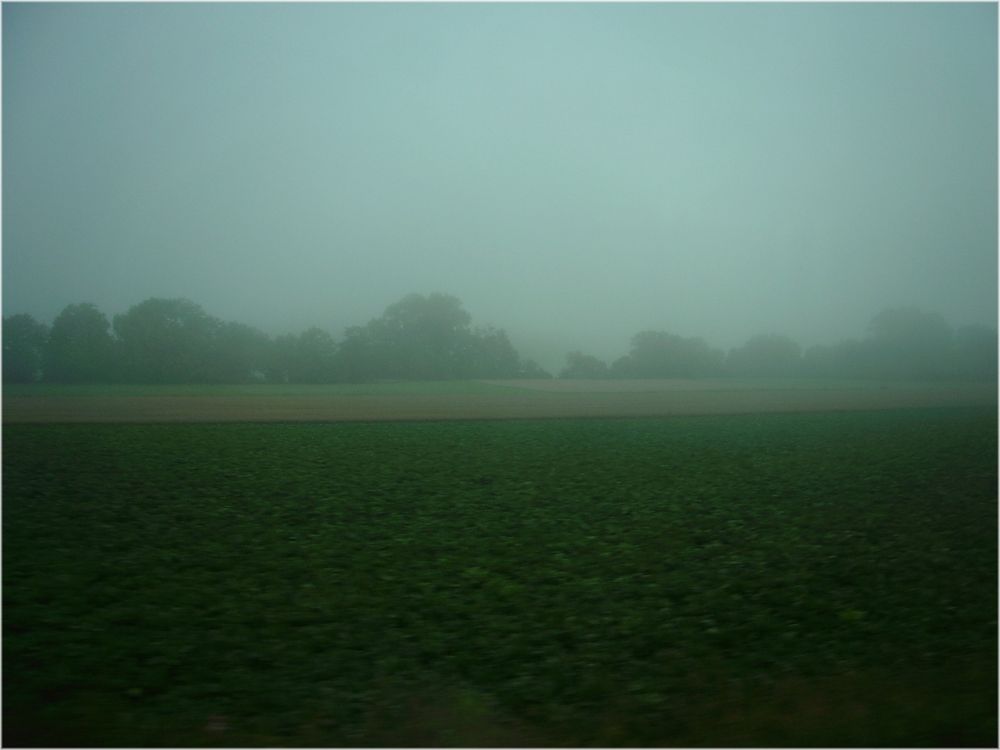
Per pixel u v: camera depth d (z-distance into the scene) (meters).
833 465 24.95
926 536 14.37
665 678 7.62
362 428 39.53
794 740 6.14
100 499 17.61
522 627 9.09
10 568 11.36
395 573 11.54
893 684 7.40
